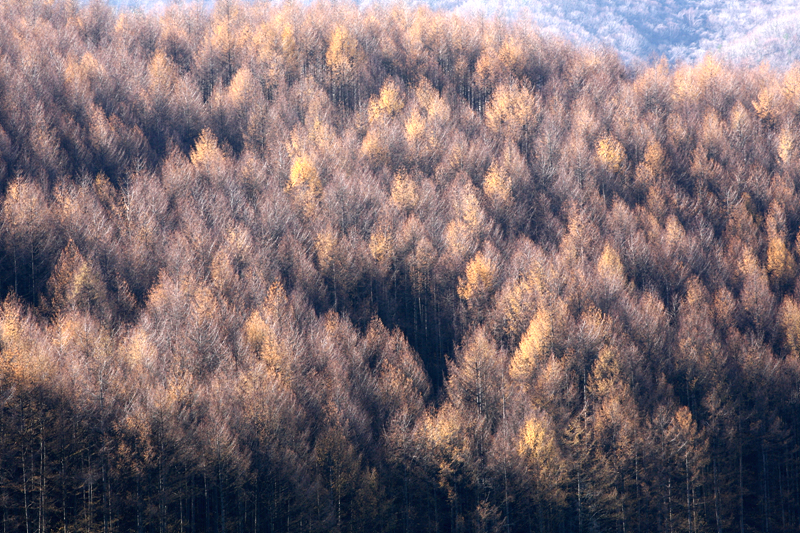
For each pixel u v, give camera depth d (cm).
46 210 16512
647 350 15662
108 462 10731
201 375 12669
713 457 14350
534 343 14425
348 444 11994
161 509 10762
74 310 13675
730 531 14388
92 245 16075
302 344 13850
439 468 12562
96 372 11375
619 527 13362
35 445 10450
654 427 13875
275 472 11475
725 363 15712
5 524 10244
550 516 13025
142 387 11400
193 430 11275
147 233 16912
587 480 13012
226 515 11719
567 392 13850
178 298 14250
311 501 11512
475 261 17125
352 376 13912
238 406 11844
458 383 14338
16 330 11906
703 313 16975
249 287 15425
